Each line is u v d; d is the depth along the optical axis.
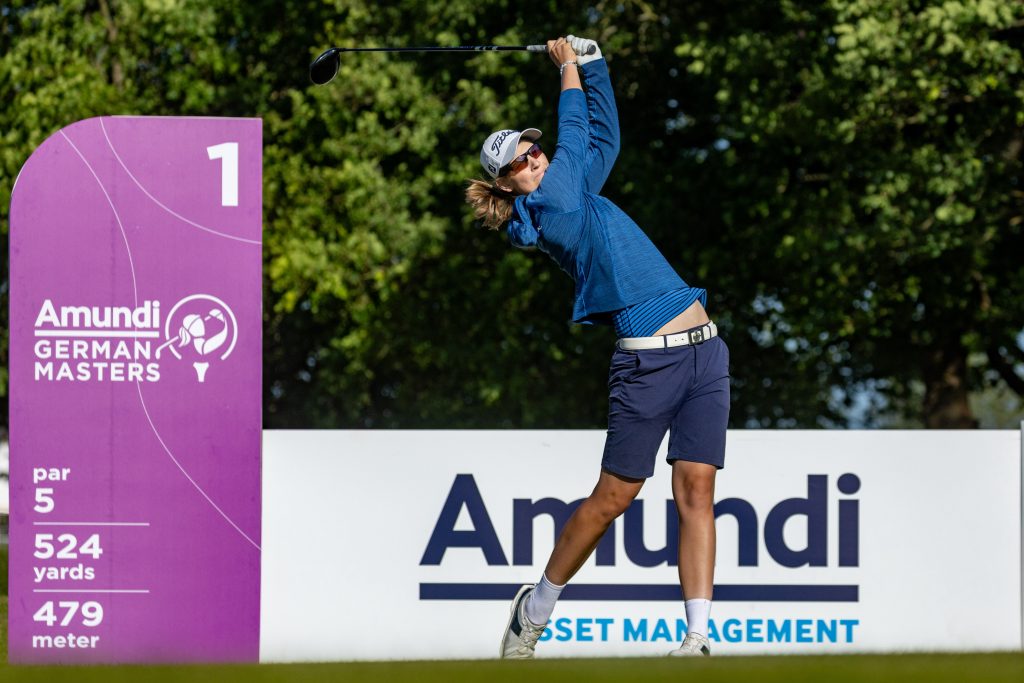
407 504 12.91
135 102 35.00
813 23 30.12
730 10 32.94
